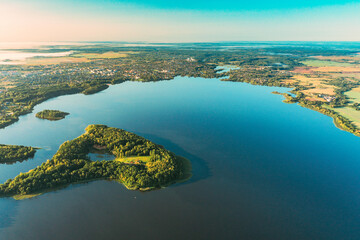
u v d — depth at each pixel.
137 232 179.00
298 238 178.38
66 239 172.38
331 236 180.75
